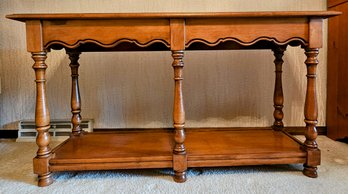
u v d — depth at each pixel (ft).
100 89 5.62
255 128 5.05
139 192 3.17
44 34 3.27
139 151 3.72
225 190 3.18
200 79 5.58
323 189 3.17
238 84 5.60
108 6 5.45
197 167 3.83
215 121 5.65
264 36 3.37
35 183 3.44
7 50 5.54
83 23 3.28
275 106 4.86
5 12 5.46
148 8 5.44
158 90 5.62
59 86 5.61
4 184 3.42
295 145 3.92
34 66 3.30
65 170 3.43
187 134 4.64
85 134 4.70
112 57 5.56
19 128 5.45
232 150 3.71
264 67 5.56
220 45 4.45
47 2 5.43
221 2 5.41
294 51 5.48
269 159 3.57
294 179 3.45
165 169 3.86
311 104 3.55
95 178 3.58
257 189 3.20
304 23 3.39
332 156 4.28
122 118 5.68
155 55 5.54
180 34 3.30
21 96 5.64
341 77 4.96
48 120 3.44
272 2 5.40
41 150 3.39
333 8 5.14
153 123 5.67
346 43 4.78
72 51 4.46
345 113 4.85
